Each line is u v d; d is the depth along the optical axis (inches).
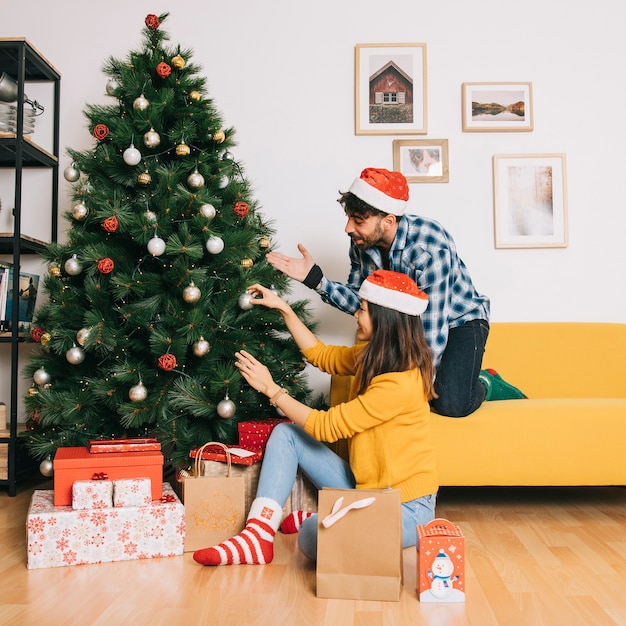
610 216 121.7
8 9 122.8
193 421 92.8
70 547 71.4
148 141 91.7
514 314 121.8
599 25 122.5
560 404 92.4
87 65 122.6
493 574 69.0
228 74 122.4
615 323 116.5
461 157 122.0
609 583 66.1
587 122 122.3
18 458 106.9
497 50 122.4
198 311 88.2
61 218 122.5
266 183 122.3
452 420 89.7
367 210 87.7
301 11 122.7
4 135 107.7
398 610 59.8
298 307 103.0
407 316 72.2
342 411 70.7
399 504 63.0
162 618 57.4
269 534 72.2
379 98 122.0
